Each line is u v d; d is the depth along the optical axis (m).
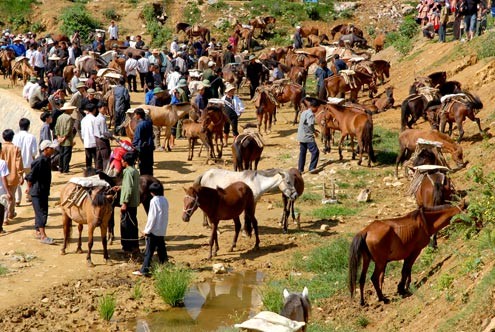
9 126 33.81
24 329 12.30
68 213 15.22
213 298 13.88
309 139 21.59
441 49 33.38
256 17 50.94
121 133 26.81
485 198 13.27
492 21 33.06
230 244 16.64
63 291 13.84
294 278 14.51
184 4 55.31
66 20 53.31
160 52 38.34
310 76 41.94
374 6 53.50
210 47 44.12
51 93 32.75
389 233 12.37
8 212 17.95
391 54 40.00
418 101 23.22
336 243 15.52
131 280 14.44
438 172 14.95
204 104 25.58
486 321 9.62
